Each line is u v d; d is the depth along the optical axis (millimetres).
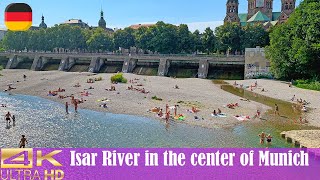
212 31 147875
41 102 75688
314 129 50656
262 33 139625
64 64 144250
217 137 46156
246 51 111938
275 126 52875
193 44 153750
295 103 71625
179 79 110625
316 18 90000
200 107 66500
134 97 77062
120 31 184375
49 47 198875
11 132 48688
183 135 47156
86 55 141250
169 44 154250
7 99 79750
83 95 80688
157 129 50781
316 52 89938
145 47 163250
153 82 101125
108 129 50844
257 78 110438
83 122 55844
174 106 67125
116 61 141750
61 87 93688
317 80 92375
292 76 102062
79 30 196750
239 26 141625
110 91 84562
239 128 51531
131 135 47156
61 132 48938
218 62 122312
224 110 63875
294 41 94062
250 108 66188
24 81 107125
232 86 96562
